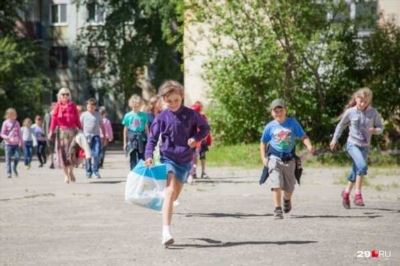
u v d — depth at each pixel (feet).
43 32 431.02
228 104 162.81
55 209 73.41
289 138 64.64
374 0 164.55
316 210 71.05
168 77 314.76
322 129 157.89
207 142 114.21
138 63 324.80
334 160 144.56
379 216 66.39
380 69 157.69
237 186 98.43
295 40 151.33
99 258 46.65
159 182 57.26
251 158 151.23
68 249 50.24
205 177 113.91
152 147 53.98
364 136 73.41
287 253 47.55
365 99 73.20
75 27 426.51
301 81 157.28
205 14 159.22
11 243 53.11
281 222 62.59
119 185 102.06
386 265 43.24
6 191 93.71
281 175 64.75
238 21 156.66
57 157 107.96
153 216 67.36
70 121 107.45
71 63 427.74
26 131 163.73
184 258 46.11
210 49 165.99
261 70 156.04
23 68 300.20
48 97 428.15
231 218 65.46
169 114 53.11
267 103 160.25
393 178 108.88
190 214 68.39
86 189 95.50
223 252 48.11
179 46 168.45
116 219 65.51
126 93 355.77
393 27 158.71
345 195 72.59
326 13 155.02
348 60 159.33
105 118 148.25
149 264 44.32
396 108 156.46
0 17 330.13
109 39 334.03
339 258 45.62
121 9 326.85
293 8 150.92
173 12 275.80
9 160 126.31
